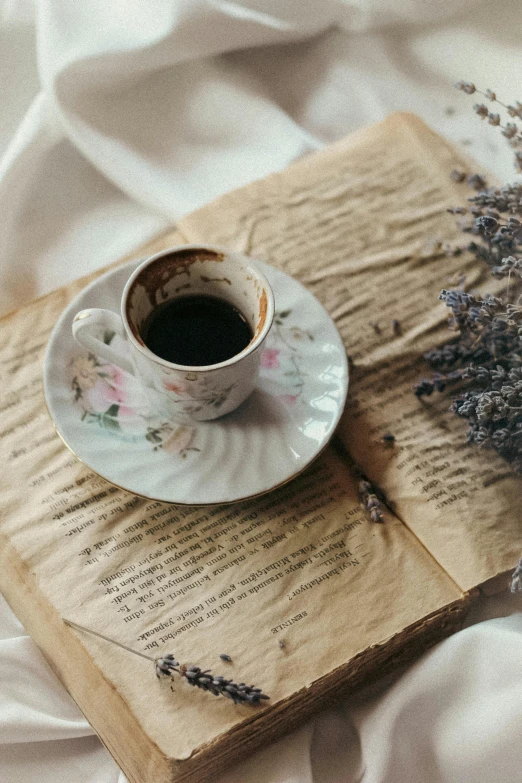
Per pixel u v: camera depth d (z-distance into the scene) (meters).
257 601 0.51
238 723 0.49
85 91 0.66
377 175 0.63
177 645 0.50
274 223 0.61
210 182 0.67
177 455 0.53
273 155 0.67
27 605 0.52
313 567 0.52
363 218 0.62
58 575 0.52
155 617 0.51
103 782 0.53
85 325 0.52
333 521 0.53
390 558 0.52
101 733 0.50
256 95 0.68
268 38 0.69
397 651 0.52
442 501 0.53
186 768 0.49
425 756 0.53
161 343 0.53
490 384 0.54
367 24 0.71
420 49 0.72
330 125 0.70
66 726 0.52
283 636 0.51
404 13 0.70
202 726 0.49
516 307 0.51
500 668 0.52
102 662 0.50
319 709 0.53
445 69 0.71
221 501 0.52
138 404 0.55
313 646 0.50
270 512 0.53
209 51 0.68
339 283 0.60
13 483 0.54
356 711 0.53
